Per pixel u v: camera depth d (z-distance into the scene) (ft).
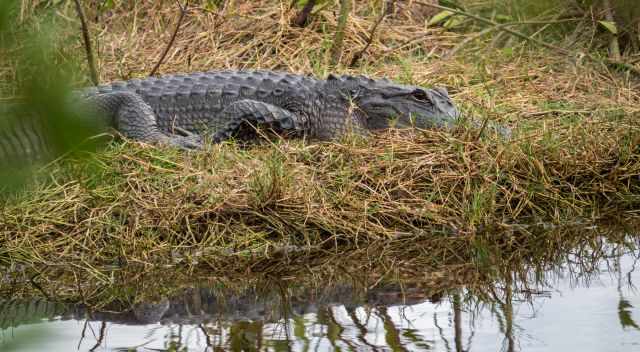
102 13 76.59
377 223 46.01
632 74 70.54
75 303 34.81
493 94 62.75
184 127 55.98
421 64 70.74
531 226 47.80
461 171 48.93
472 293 35.86
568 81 67.82
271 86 57.11
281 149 50.24
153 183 46.01
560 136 54.29
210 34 73.36
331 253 42.96
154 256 41.78
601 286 36.50
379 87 56.03
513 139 51.93
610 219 49.44
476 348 27.20
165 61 70.13
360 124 56.08
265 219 44.50
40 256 41.22
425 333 29.45
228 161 48.32
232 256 42.06
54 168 44.62
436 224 46.68
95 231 42.70
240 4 77.25
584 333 28.94
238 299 35.32
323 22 75.36
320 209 45.24
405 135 53.83
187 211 43.96
